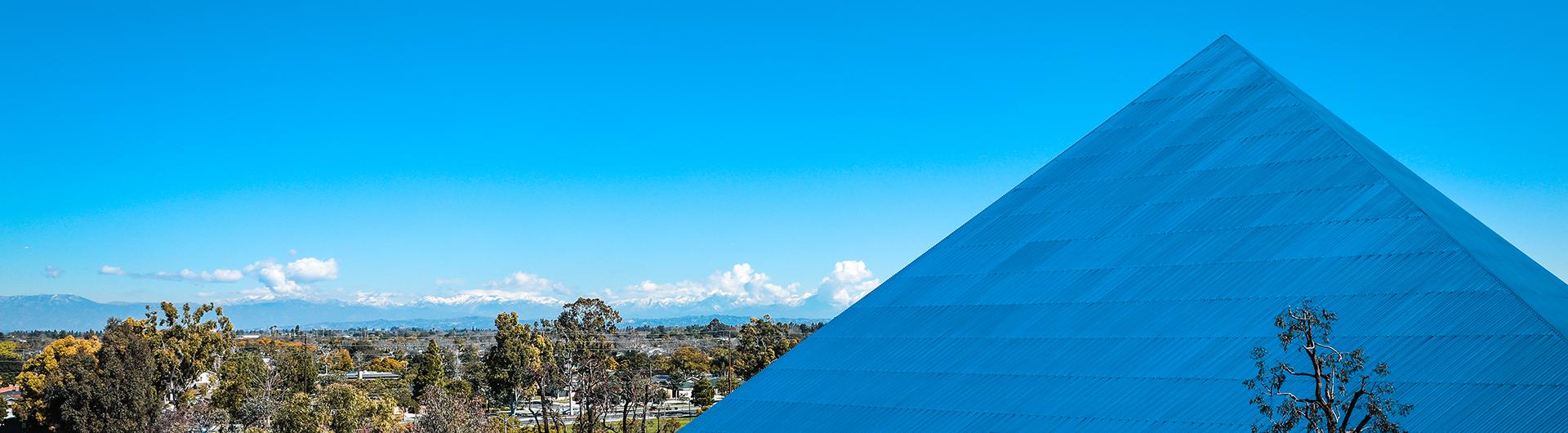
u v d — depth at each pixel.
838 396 36.47
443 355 182.62
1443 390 26.91
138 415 95.44
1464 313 28.62
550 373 105.50
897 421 34.03
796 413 36.44
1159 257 36.53
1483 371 26.88
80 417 92.50
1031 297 37.59
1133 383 31.39
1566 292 32.03
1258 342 30.61
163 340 108.44
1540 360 26.38
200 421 96.19
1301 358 29.33
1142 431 29.72
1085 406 31.39
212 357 113.19
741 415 37.34
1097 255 38.28
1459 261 30.33
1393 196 34.28
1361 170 36.41
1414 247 31.66
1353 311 30.23
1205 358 31.06
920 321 39.06
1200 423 29.06
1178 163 41.81
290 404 87.06
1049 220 41.97
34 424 100.38
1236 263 34.41
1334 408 25.72
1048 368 33.62
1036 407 32.22
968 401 33.62
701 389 121.75
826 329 41.00
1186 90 48.16
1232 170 40.03
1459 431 25.86
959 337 37.06
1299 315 29.08
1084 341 34.06
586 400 85.31
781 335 146.38
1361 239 32.97
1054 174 45.41
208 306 112.50
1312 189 36.44
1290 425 24.61
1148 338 32.91
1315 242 33.75
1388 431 23.62
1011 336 35.81
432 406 83.25
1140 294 35.03
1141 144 44.69
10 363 199.38
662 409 122.12
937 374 35.56
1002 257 40.88
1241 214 36.91
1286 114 41.81
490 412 115.50
